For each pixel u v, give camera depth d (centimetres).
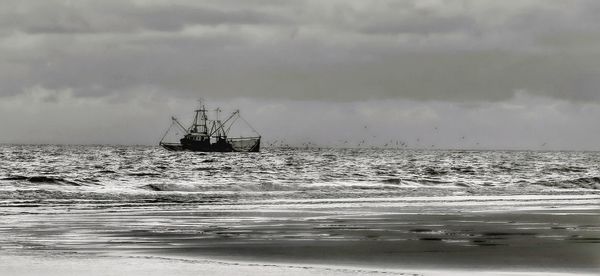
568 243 3931
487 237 4228
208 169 18825
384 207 6700
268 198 8000
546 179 14500
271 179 13325
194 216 5622
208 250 3612
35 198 7450
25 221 5100
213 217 5544
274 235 4309
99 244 3838
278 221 5225
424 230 4622
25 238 4088
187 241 3997
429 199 8025
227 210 6256
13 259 3081
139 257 3225
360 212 6084
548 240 4081
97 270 2816
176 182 11375
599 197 8656
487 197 8538
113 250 3588
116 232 4431
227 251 3575
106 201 7225
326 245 3819
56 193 7969
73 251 3522
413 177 15400
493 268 3005
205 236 4247
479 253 3488
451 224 5016
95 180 11181
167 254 3462
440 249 3653
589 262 3183
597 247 3753
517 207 6756
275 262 3200
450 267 3033
